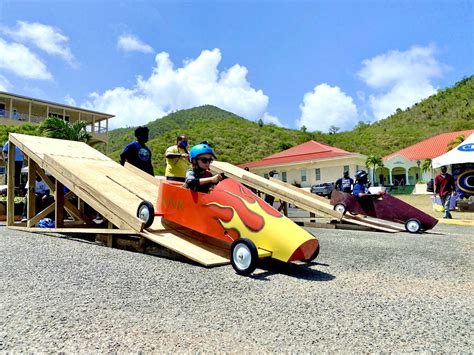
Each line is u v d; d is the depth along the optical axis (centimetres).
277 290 329
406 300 304
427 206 1919
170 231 517
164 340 217
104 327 235
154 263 429
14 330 227
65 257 446
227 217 438
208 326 240
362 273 403
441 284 358
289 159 4122
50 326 234
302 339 222
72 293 304
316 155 3988
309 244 395
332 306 286
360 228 883
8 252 466
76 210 677
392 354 204
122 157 741
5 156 961
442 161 1708
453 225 1055
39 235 625
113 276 362
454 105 7969
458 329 241
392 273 405
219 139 6894
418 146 4556
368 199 946
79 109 3906
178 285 337
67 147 756
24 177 1227
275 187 953
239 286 339
